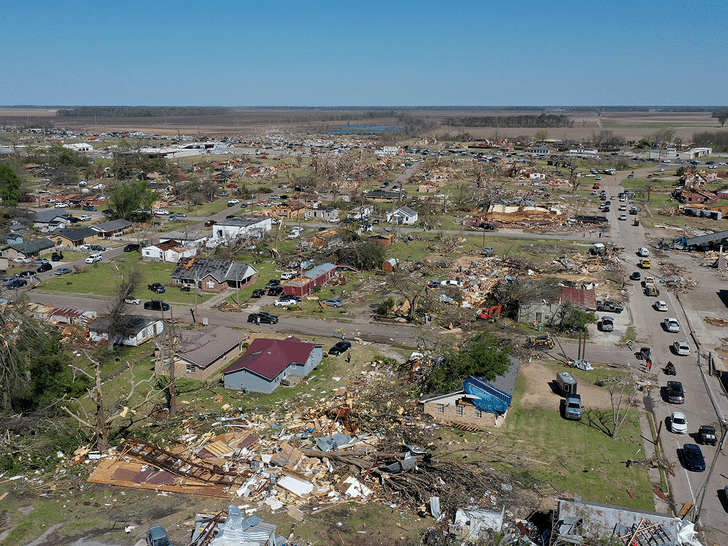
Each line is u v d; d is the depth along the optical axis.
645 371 57.41
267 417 47.94
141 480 38.56
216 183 175.38
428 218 134.62
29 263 97.12
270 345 57.69
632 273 92.50
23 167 196.12
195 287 85.00
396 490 37.75
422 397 49.41
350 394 51.97
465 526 32.91
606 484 38.88
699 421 47.84
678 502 37.12
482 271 91.62
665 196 167.50
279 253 101.94
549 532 32.62
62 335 62.00
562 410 49.50
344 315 73.81
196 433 45.31
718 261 95.69
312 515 34.97
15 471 40.00
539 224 130.88
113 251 107.25
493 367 50.47
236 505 35.94
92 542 32.44
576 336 66.88
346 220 133.88
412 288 83.25
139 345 64.31
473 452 42.84
